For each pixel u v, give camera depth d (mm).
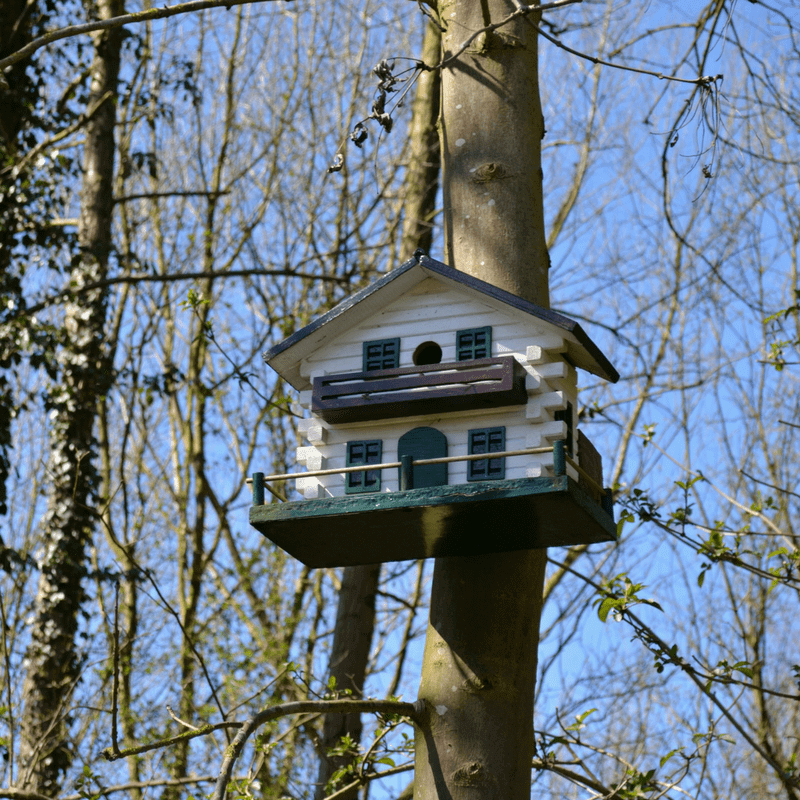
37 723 16469
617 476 17406
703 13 10664
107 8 19812
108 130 19984
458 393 7039
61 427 17922
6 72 18391
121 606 19250
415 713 6941
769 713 16672
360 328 7707
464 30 8344
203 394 18047
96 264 18625
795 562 9023
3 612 12742
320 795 14172
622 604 7730
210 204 22516
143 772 16734
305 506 6777
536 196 7996
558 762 8781
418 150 18516
